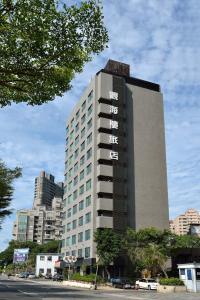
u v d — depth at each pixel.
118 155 75.31
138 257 58.50
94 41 9.97
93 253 69.38
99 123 75.94
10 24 9.18
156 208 76.75
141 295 35.59
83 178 81.38
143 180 77.62
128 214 74.19
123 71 85.25
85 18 9.65
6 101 10.77
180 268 47.94
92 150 76.50
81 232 78.31
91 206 73.12
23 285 51.56
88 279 57.12
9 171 32.44
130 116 81.19
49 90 10.35
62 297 29.14
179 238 64.31
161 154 81.25
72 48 9.67
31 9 9.21
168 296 34.12
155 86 87.12
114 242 59.81
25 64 9.59
